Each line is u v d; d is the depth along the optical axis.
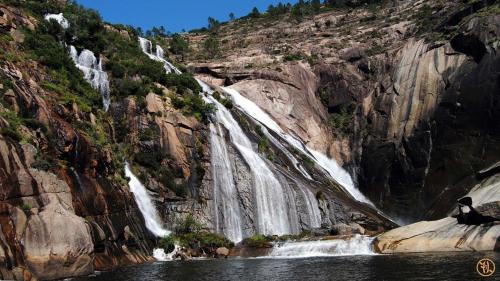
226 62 100.19
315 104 90.50
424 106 76.50
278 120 84.94
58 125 44.56
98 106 58.22
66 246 35.56
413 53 84.62
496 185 50.00
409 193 72.56
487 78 71.31
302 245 50.38
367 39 103.19
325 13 139.25
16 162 36.31
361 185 79.06
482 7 82.31
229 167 62.78
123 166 53.59
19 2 64.12
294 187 62.59
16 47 53.97
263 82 88.94
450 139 71.50
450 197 67.25
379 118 81.75
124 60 67.62
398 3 123.56
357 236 51.78
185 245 51.59
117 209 47.50
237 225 59.44
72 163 44.38
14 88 43.34
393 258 42.09
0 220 32.69
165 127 60.00
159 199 55.41
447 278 29.86
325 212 62.22
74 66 59.31
